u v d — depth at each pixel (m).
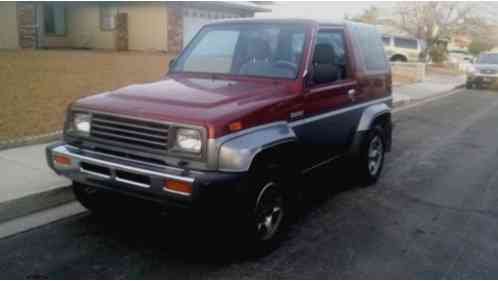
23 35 23.50
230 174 3.55
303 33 4.87
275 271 3.82
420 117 12.79
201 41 5.45
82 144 4.10
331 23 5.31
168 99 3.99
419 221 5.01
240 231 3.82
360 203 5.52
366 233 4.64
